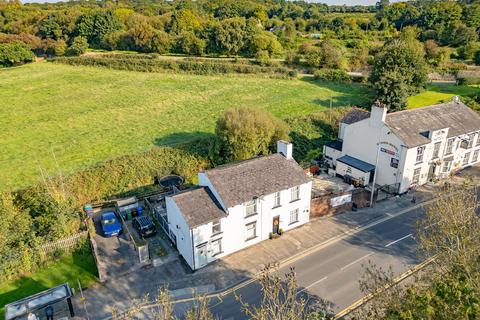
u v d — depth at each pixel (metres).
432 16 115.12
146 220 34.28
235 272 29.16
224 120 43.94
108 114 59.41
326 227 34.84
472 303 12.16
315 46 92.38
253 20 102.94
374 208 37.84
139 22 111.56
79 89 71.75
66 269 29.64
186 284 27.95
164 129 53.41
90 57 91.50
